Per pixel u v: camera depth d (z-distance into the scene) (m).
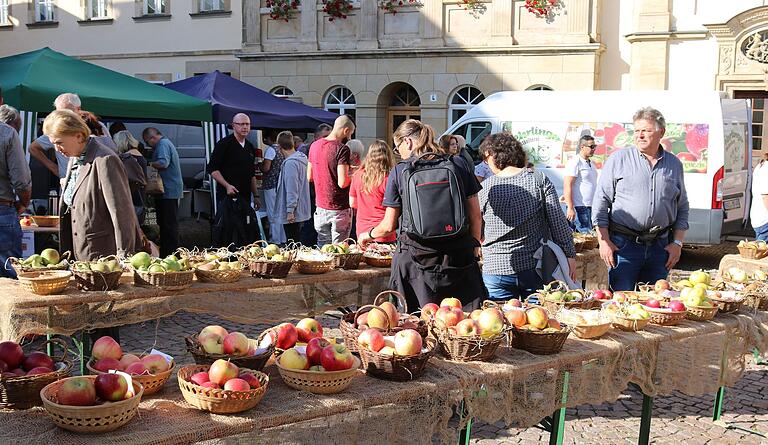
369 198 6.08
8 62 9.28
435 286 4.35
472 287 4.41
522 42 17.02
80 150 4.85
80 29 21.86
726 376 4.36
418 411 2.97
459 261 4.38
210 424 2.50
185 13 20.38
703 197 10.98
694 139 11.02
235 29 19.83
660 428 4.82
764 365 6.29
